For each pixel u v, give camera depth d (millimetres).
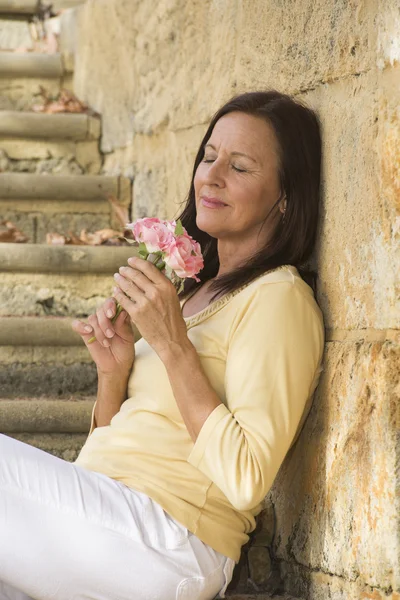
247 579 4035
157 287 3516
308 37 4078
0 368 5801
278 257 3906
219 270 4125
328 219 3801
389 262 3205
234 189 3885
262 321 3523
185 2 6461
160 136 7059
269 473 3357
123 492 3455
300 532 3787
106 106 8039
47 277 6328
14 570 3350
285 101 3920
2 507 3307
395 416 3117
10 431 5238
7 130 7898
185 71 6461
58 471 3436
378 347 3230
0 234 7059
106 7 8023
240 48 5297
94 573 3365
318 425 3688
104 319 3959
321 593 3555
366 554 3203
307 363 3543
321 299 3850
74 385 5844
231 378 3494
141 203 7344
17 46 9086
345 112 3643
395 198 3170
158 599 3404
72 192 7355
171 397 3662
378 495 3145
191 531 3455
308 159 3896
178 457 3535
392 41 3223
